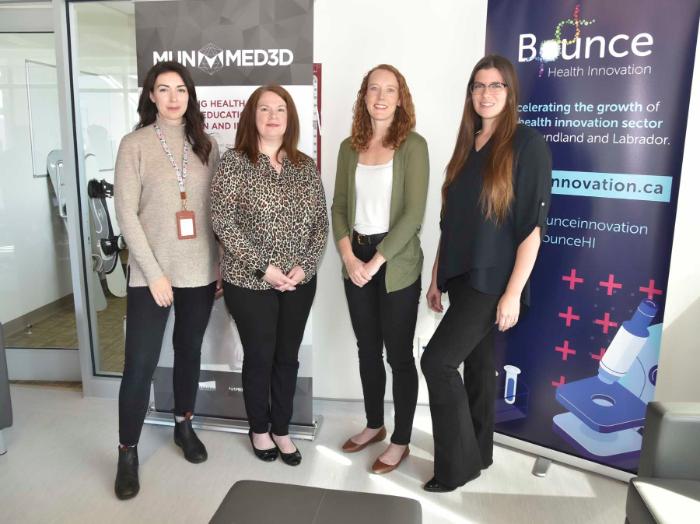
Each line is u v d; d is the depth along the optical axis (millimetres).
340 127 2766
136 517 2113
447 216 2170
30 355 3342
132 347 2252
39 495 2244
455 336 2074
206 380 2797
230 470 2439
